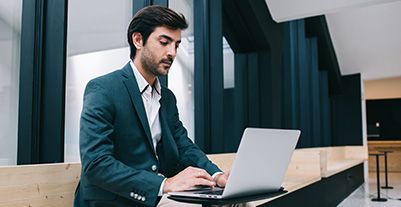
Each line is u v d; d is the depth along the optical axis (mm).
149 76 1439
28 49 1676
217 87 3314
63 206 1524
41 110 1699
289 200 3393
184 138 1643
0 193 1312
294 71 5922
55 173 1505
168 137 1488
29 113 1659
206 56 3318
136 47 1410
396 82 10812
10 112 1604
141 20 1372
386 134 10945
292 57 5879
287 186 3021
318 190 4410
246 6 3824
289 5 4297
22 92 1646
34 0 1708
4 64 1592
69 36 1943
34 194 1420
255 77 4465
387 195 6203
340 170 5141
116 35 2289
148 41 1361
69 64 1926
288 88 5371
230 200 1135
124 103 1322
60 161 1689
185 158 1575
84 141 1202
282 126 5109
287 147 1320
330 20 6492
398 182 8164
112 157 1187
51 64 1725
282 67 5094
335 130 8969
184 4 3188
